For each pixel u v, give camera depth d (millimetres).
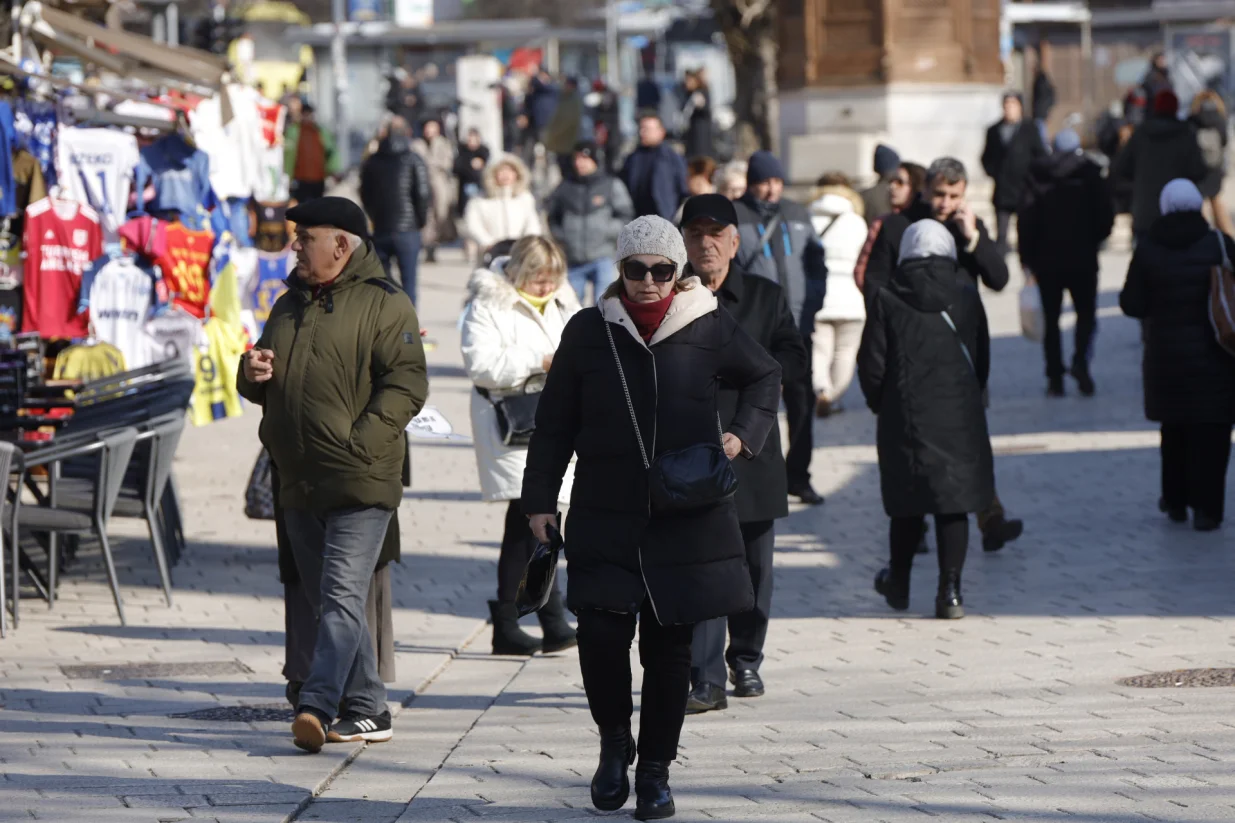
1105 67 157125
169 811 19953
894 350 30656
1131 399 56156
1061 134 55750
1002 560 35844
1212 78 137750
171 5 107938
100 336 42531
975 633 29781
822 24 92062
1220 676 25922
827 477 46219
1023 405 55750
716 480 19281
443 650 29688
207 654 29344
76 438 32562
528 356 28562
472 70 146875
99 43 48938
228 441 55219
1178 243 37375
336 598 22734
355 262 23094
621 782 19938
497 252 29656
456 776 21828
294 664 24109
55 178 42062
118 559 37906
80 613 32719
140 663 28562
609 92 148000
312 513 22984
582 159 59000
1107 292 83938
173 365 37938
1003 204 83375
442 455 52219
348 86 174750
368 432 22516
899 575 31719
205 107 50688
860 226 50250
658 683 19875
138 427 32750
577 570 19766
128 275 42625
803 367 25734
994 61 93312
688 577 19500
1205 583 32875
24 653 29375
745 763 22078
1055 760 21484
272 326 23078
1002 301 83188
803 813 19641
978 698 25250
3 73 40031
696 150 120188
